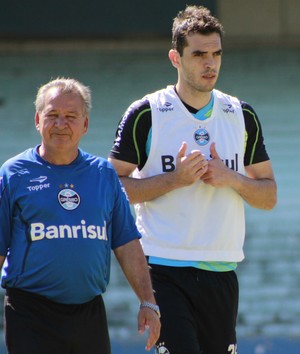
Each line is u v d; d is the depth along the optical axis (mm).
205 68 14148
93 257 12523
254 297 36250
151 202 14617
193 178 14039
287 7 66000
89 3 63781
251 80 61625
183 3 63875
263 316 34812
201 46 14062
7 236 12539
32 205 12391
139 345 29062
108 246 12891
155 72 62281
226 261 14570
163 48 64812
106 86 60438
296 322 34344
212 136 14633
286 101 58562
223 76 62156
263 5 66000
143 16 63969
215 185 14188
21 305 12438
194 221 14438
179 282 14297
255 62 64062
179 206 14445
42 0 63562
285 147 52625
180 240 14398
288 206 44562
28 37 64250
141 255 13203
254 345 29250
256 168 15250
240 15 65938
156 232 14523
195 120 14578
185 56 14250
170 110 14570
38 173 12602
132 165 14695
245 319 34594
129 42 64812
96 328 12688
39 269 12328
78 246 12406
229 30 65938
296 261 39281
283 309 35438
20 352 12219
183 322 14055
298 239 41125
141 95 59281
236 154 14766
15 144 52844
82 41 64688
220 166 14203
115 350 28219
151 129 14531
